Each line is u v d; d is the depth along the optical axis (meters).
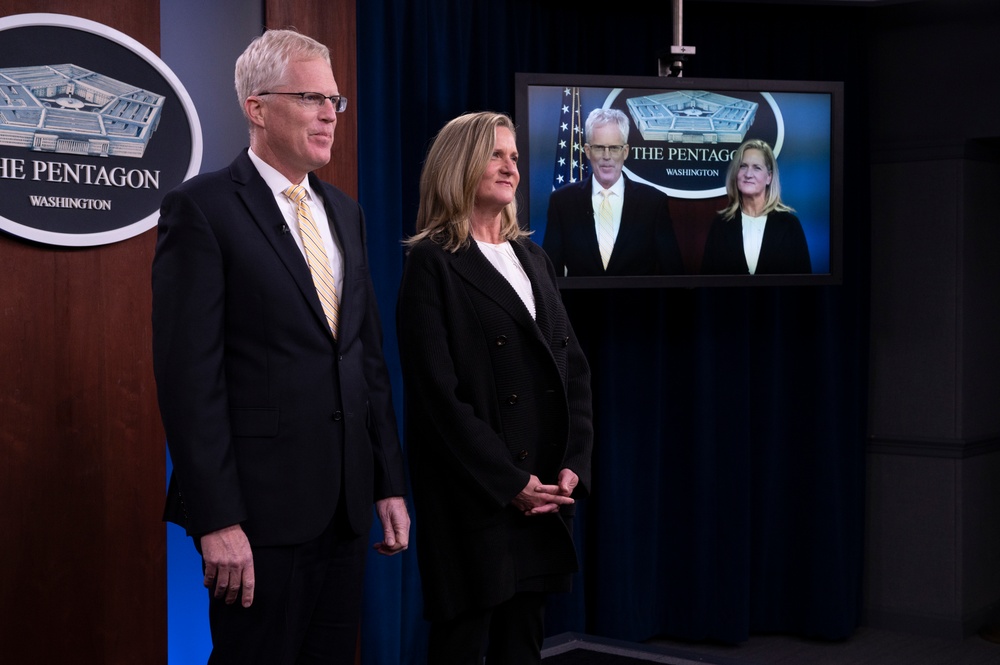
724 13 3.80
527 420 2.05
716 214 3.39
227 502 1.59
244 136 2.72
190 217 1.67
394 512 1.92
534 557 2.08
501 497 1.96
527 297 2.14
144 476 2.39
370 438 1.93
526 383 2.05
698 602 3.79
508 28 3.52
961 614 3.93
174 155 2.40
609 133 3.28
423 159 3.28
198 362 1.62
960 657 3.71
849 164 3.88
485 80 3.43
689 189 3.36
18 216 2.15
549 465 2.08
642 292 3.74
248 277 1.69
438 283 2.04
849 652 3.78
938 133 3.92
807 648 3.82
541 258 2.27
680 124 3.34
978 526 4.01
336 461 1.75
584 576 3.73
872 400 4.08
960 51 3.87
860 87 3.92
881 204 4.04
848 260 3.88
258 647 1.70
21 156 2.15
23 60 2.15
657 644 3.84
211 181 1.73
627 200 3.31
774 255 3.44
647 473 3.75
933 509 3.97
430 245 2.06
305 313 1.74
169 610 2.62
